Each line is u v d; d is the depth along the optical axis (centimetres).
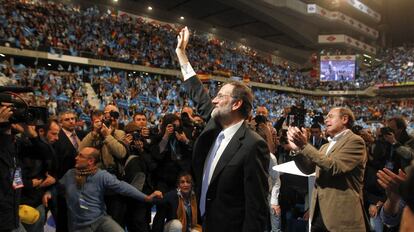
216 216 237
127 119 1525
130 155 439
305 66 4638
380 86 3694
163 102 1914
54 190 416
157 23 3089
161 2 3080
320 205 322
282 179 497
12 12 1852
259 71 3447
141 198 401
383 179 182
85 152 392
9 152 305
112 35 2328
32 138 392
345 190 314
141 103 1833
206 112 281
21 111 302
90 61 2081
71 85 1762
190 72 292
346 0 3791
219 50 3241
